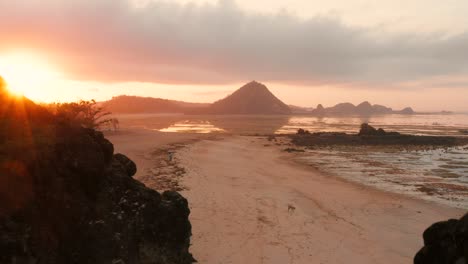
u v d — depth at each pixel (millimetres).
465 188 41594
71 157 14133
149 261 15469
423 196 37562
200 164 50688
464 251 9086
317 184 41344
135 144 72812
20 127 13734
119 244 14062
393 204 33625
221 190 34656
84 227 13203
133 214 16188
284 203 31344
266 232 23750
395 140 94375
